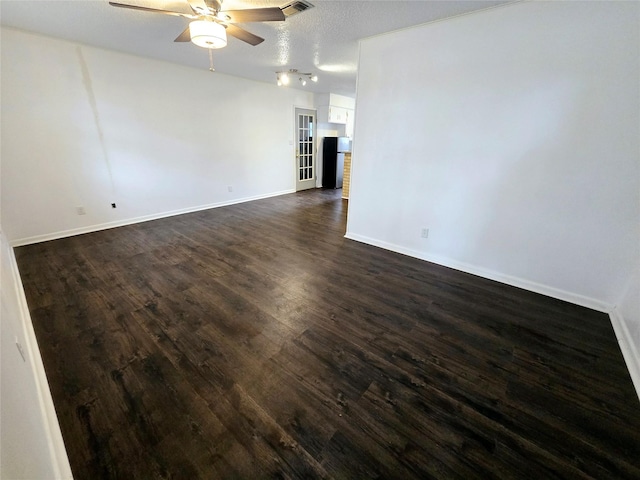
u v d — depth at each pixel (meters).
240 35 2.33
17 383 0.94
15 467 0.64
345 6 2.19
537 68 2.10
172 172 4.36
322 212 4.95
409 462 1.16
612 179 2.00
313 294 2.37
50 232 3.38
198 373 1.56
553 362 1.69
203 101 4.45
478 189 2.59
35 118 3.07
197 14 2.06
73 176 3.44
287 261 2.98
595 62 1.91
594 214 2.11
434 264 2.99
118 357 1.65
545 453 1.20
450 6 2.18
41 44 2.96
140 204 4.12
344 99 6.84
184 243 3.40
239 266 2.84
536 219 2.36
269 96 5.45
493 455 1.19
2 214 3.04
